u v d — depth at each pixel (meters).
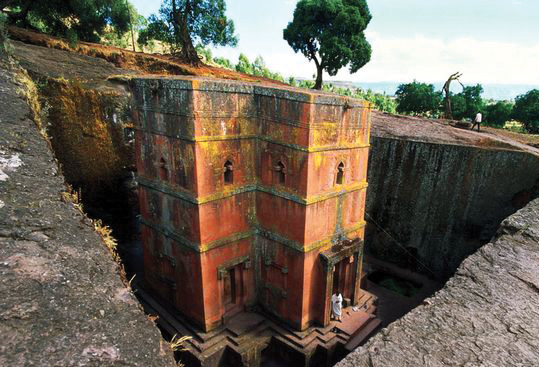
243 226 12.93
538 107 42.09
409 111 45.41
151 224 13.66
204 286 12.04
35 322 2.47
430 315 4.11
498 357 3.49
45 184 4.56
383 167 20.06
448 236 18.31
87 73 21.50
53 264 3.07
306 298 12.39
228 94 11.41
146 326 2.69
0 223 3.46
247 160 12.57
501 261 5.25
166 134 11.87
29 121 6.88
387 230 20.48
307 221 11.53
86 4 26.98
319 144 11.19
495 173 16.55
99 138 18.38
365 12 31.47
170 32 31.33
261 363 12.48
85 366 2.23
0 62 12.02
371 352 3.56
